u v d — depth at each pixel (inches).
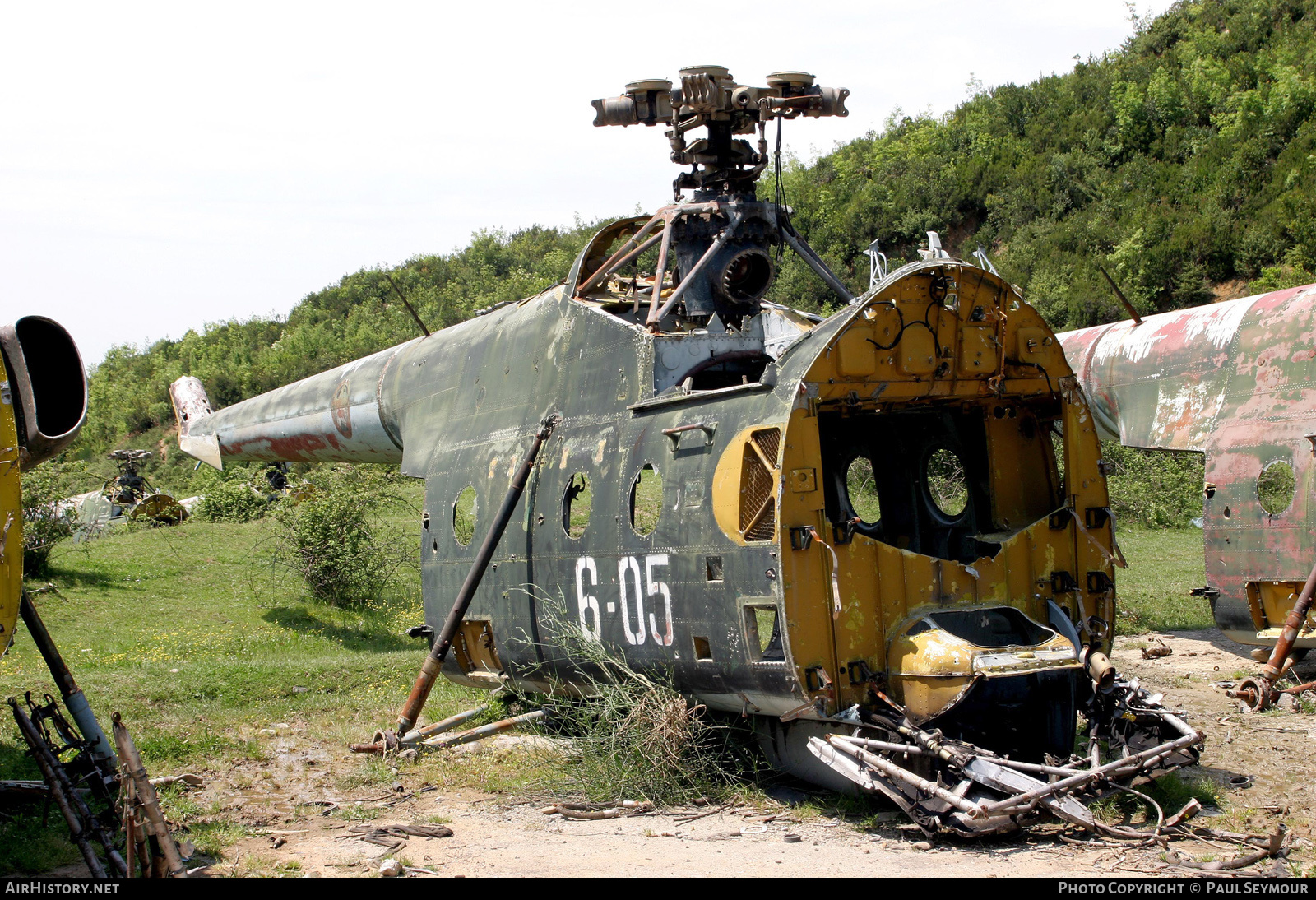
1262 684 390.9
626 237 415.8
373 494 741.9
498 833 278.1
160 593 693.9
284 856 258.8
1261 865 238.5
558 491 364.2
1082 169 1768.0
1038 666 278.1
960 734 286.4
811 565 278.5
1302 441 413.7
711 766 314.3
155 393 2260.1
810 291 1642.5
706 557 296.8
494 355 437.1
